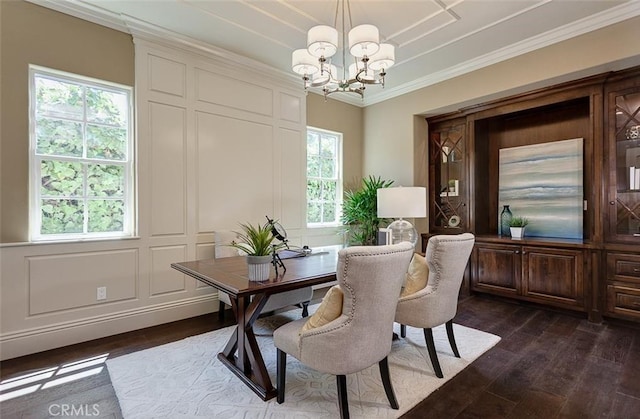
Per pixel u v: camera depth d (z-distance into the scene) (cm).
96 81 293
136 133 310
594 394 196
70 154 285
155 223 321
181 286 338
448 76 416
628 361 236
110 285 296
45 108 273
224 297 323
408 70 415
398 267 167
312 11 290
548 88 352
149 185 318
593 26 300
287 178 431
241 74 385
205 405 186
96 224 298
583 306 322
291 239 435
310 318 180
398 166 482
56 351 260
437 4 279
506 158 426
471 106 420
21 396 197
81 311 281
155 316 320
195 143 348
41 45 266
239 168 383
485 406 186
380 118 508
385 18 300
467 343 269
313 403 188
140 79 312
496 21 305
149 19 302
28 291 258
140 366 232
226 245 340
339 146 513
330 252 312
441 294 219
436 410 183
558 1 274
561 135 389
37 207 269
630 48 281
